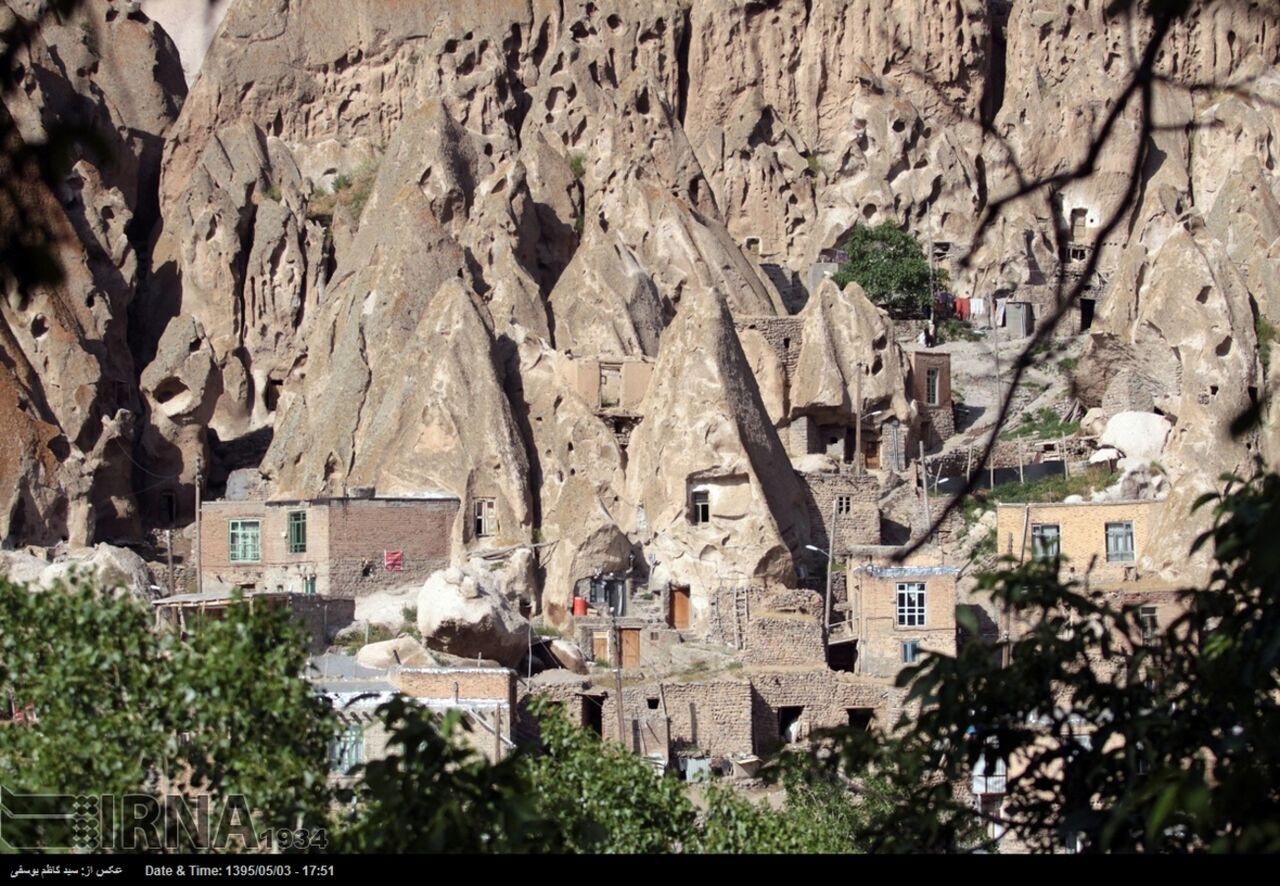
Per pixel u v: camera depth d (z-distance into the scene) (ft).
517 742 314.76
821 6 564.30
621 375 446.60
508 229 492.13
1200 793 110.32
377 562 406.62
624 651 383.86
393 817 134.92
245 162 524.52
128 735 170.19
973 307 521.65
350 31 559.38
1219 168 516.32
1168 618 370.73
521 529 415.64
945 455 454.81
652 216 504.43
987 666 136.46
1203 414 423.23
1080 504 398.83
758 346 469.16
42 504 425.69
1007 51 563.07
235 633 175.32
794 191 547.49
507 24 554.05
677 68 565.53
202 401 482.28
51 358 444.96
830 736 142.10
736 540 404.57
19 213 108.58
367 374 455.63
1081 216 525.34
